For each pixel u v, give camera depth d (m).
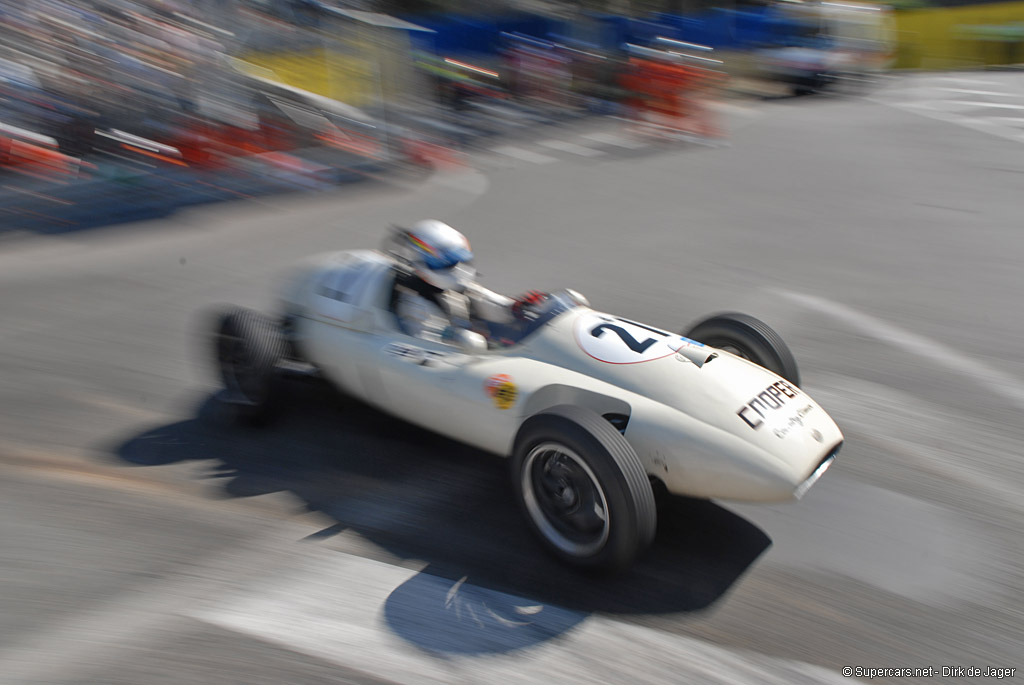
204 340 6.39
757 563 3.80
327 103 13.16
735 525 4.07
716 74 20.83
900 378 5.89
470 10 19.20
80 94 11.62
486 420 4.17
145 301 7.25
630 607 3.50
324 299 5.03
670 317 7.20
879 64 22.67
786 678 3.14
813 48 21.44
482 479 4.46
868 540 3.99
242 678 3.10
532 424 3.61
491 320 4.71
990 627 3.43
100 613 3.42
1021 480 4.57
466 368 4.31
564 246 9.21
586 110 18.23
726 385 3.93
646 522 3.39
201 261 8.38
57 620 3.38
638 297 7.66
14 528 3.98
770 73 21.83
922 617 3.48
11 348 6.21
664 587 3.62
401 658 3.20
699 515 4.13
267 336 4.90
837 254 8.97
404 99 14.28
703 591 3.61
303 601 3.50
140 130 11.91
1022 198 11.35
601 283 8.03
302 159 12.60
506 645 3.28
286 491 4.35
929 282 8.05
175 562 3.75
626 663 3.20
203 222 9.77
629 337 4.20
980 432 5.11
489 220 10.21
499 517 4.12
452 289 4.73
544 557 3.80
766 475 3.59
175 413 5.22
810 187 12.02
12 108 11.45
